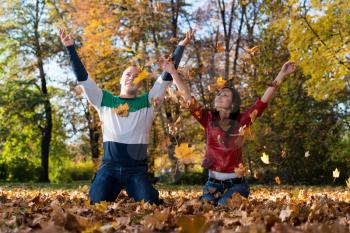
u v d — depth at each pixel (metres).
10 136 30.91
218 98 5.14
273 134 19.02
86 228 3.10
